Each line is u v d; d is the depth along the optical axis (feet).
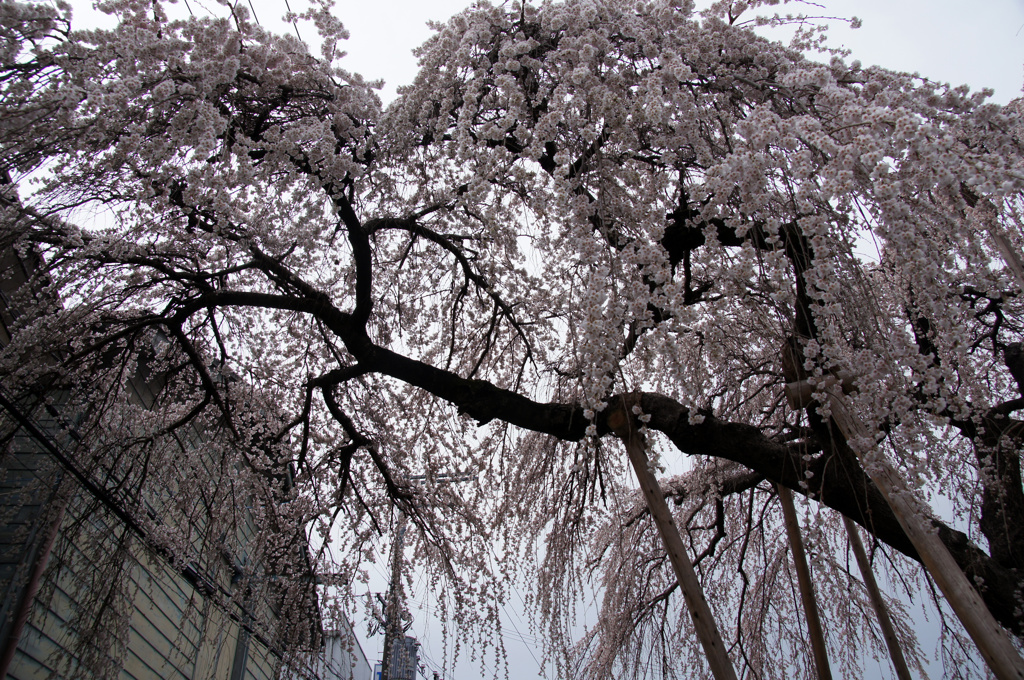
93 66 9.50
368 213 14.12
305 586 14.12
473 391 12.53
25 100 9.37
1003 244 9.30
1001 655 6.72
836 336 8.17
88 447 12.21
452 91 10.89
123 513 11.98
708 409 11.71
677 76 8.40
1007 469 13.52
